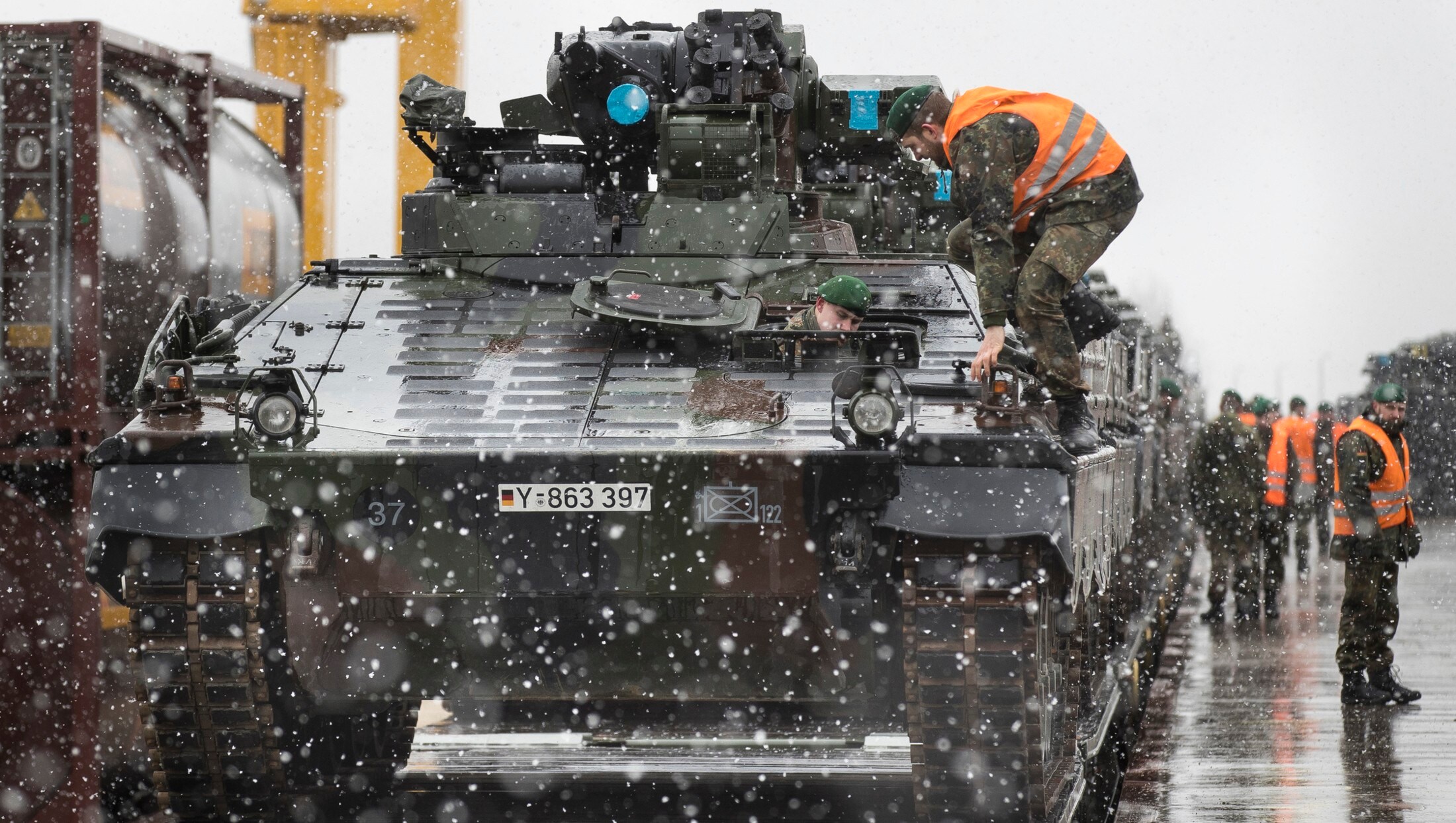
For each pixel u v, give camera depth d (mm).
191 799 28141
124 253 38156
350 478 25312
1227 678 48000
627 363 28719
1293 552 92938
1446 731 38625
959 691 26172
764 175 33625
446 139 35625
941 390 27078
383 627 26734
